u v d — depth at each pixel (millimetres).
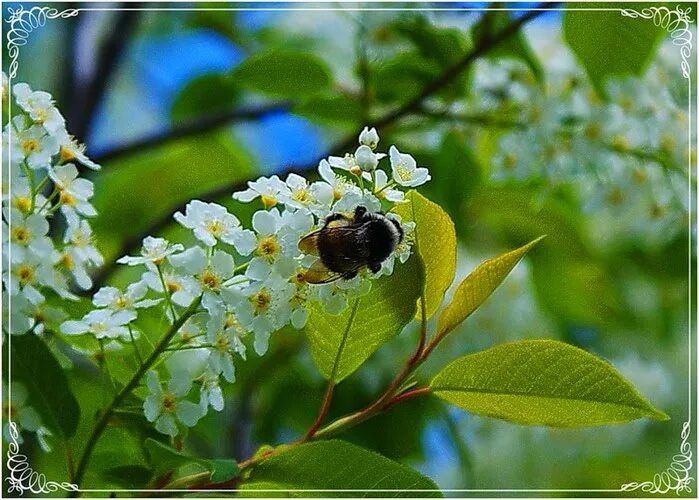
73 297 357
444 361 583
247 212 524
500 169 548
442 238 369
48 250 351
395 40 536
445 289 371
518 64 544
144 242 361
